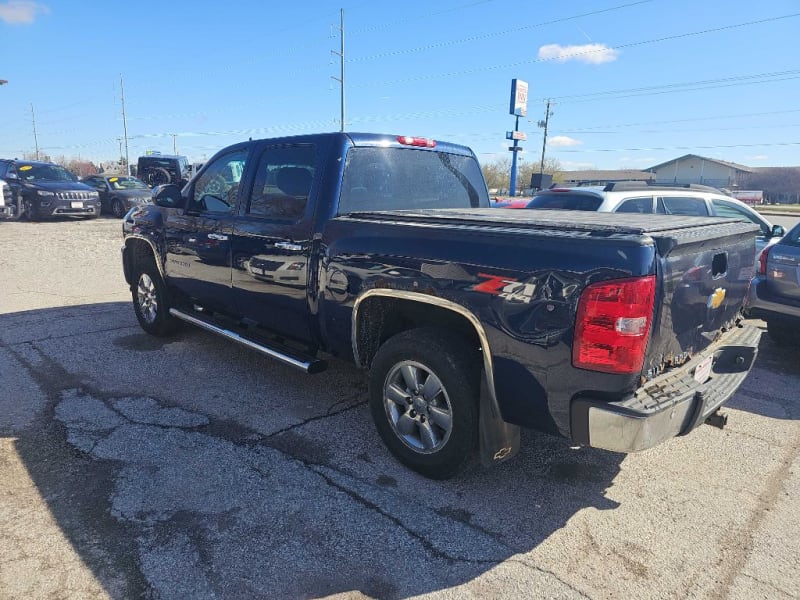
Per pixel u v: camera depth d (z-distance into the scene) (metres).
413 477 3.36
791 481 3.41
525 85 35.53
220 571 2.54
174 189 5.07
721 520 3.01
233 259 4.48
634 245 2.45
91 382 4.71
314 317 3.87
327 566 2.60
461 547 2.75
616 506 3.13
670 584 2.53
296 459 3.53
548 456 3.67
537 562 2.66
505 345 2.79
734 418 4.30
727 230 3.11
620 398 2.55
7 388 4.55
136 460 3.47
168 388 4.61
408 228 3.22
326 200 3.76
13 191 17.75
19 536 2.74
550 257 2.63
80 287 8.59
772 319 5.50
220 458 3.52
